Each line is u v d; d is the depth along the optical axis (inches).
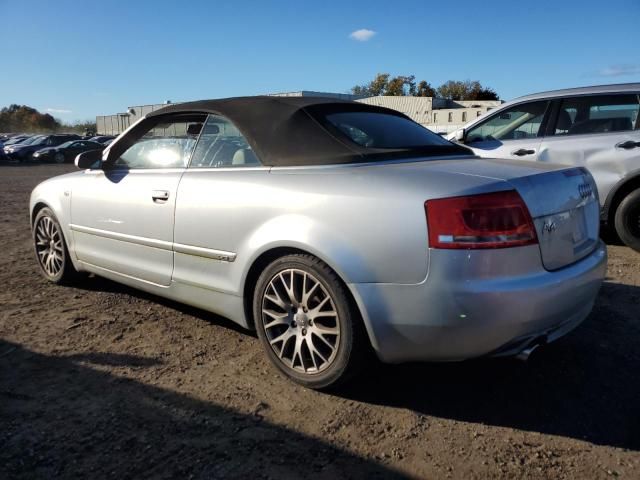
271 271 120.3
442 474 92.0
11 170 1011.9
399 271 102.2
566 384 121.8
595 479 90.7
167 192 141.9
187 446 98.6
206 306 138.6
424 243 99.9
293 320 119.8
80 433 102.1
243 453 96.9
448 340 101.5
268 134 129.9
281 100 139.3
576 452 97.9
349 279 106.6
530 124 257.3
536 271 103.0
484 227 98.3
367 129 132.6
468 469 93.3
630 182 233.5
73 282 192.5
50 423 105.3
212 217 130.3
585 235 121.0
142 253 151.9
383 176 109.3
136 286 160.1
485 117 270.8
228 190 128.1
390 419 108.3
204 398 115.3
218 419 107.5
